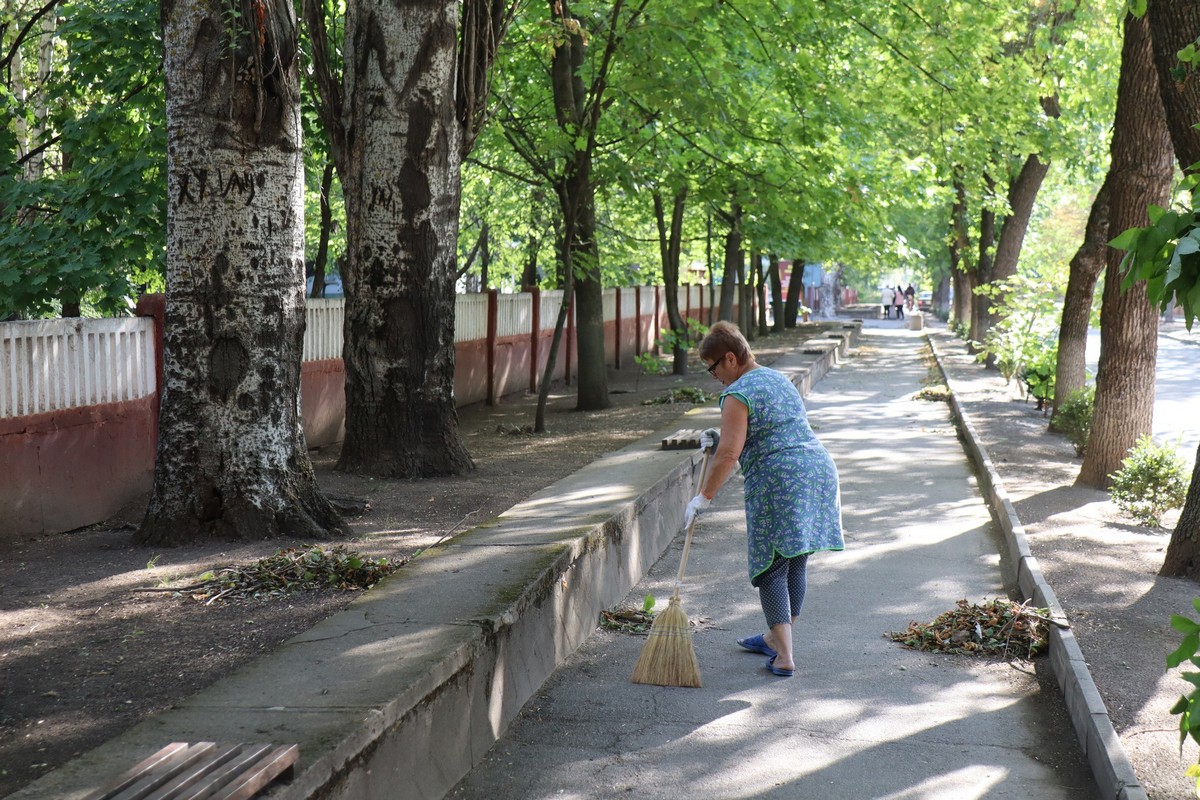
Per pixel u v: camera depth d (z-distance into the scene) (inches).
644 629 261.7
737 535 369.4
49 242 453.1
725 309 1048.2
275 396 289.7
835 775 178.7
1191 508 294.2
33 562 263.0
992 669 232.4
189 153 279.6
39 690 175.5
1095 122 906.1
